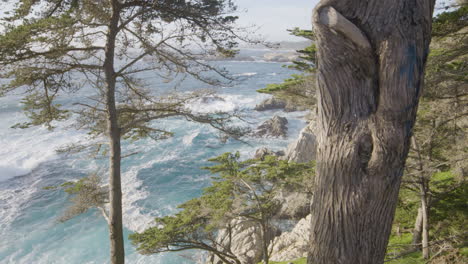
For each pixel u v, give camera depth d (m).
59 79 8.05
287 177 10.78
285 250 15.02
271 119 35.75
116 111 8.83
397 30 2.16
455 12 8.31
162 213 20.36
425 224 10.40
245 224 15.86
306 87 14.26
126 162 27.52
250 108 43.44
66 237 17.64
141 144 31.08
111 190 8.41
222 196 10.46
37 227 18.33
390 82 2.18
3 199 21.00
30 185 22.91
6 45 6.63
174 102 9.66
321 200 2.54
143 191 22.88
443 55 9.30
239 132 9.95
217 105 43.91
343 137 2.36
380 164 2.24
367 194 2.30
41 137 30.92
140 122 9.27
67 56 7.96
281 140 33.50
